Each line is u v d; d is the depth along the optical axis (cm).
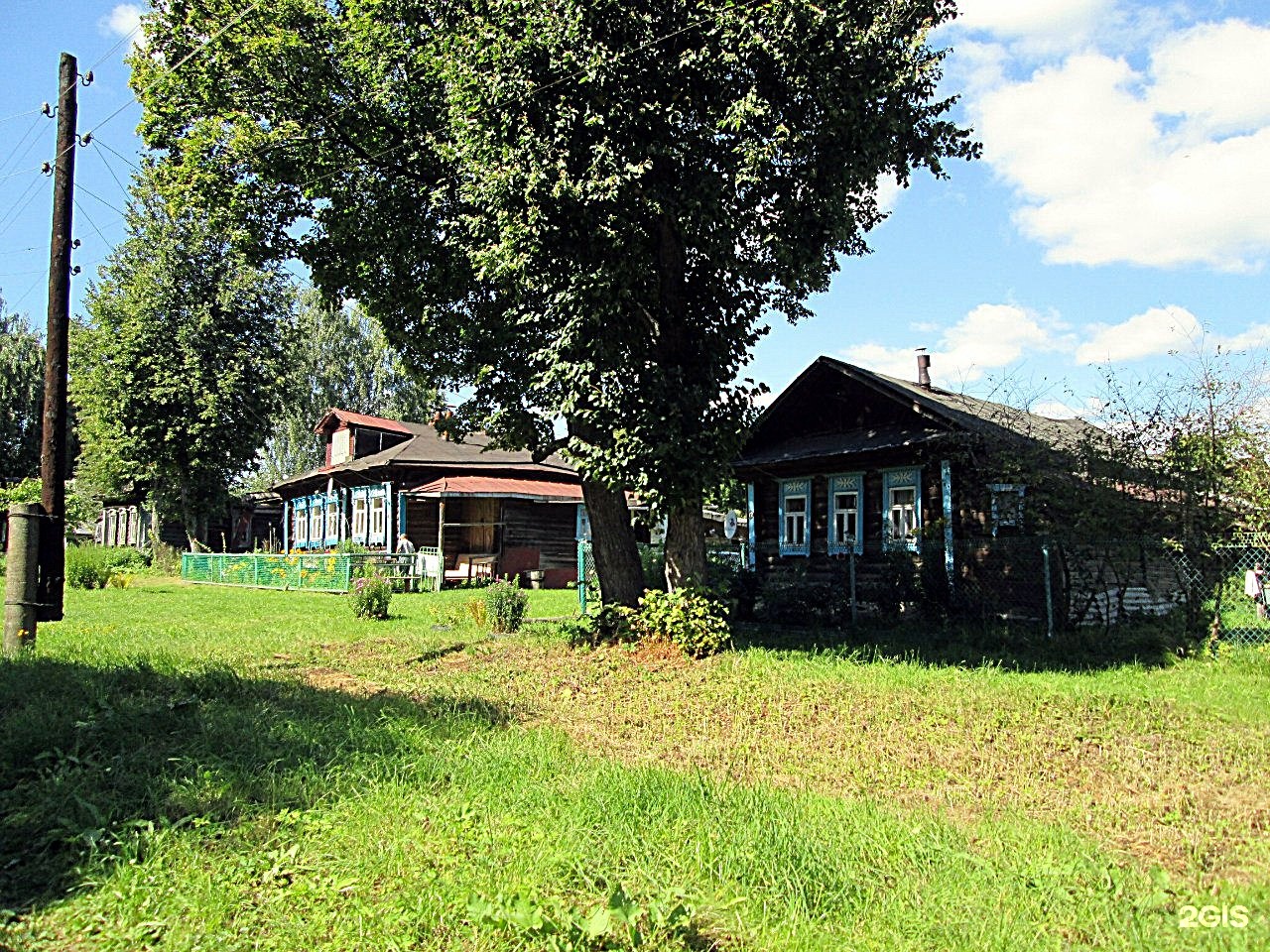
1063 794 652
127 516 5362
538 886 463
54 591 1172
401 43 1340
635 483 1173
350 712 862
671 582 1284
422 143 1366
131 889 455
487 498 3188
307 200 1461
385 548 3291
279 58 1325
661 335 1270
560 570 3353
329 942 408
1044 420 2134
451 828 549
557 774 679
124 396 3691
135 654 1128
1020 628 1455
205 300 3881
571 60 1071
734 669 1103
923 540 1691
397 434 3909
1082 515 1374
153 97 1379
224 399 3838
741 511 3791
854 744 794
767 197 1162
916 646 1366
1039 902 460
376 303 1466
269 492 4691
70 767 644
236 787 618
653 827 555
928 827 570
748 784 672
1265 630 1253
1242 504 1284
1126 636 1329
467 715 888
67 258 1234
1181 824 582
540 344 1271
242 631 1619
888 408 1938
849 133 1095
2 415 5169
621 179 1059
